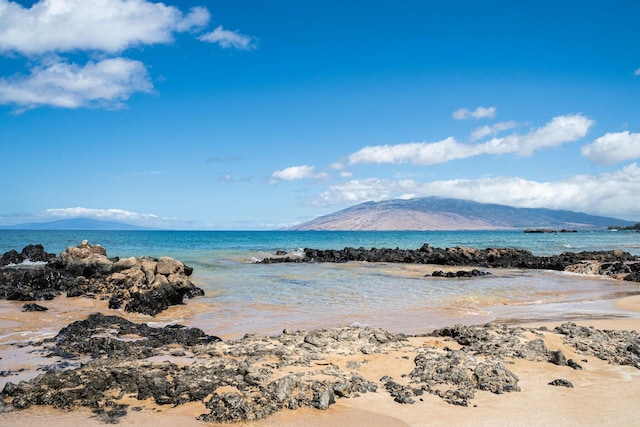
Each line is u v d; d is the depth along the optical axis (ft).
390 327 61.62
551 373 39.11
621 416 30.99
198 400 32.12
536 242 380.99
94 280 89.71
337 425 28.94
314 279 119.14
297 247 304.30
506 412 31.30
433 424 29.32
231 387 33.83
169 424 28.89
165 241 357.00
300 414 30.42
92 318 59.52
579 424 29.71
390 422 29.48
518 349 43.47
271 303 80.59
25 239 354.54
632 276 125.29
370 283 112.16
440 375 37.27
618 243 354.95
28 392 32.50
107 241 339.36
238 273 131.95
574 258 171.94
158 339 51.21
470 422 29.68
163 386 33.68
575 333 50.80
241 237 518.37
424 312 73.05
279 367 37.40
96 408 31.01
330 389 32.65
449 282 118.01
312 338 45.34
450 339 49.37
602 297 93.56
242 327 61.36
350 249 226.38
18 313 65.82
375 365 39.65
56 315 65.82
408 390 34.55
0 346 48.03
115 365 37.70
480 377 36.78
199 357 41.93
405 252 219.20
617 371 40.16
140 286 79.20
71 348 46.78
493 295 94.27
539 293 98.94
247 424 28.99
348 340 46.34
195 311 73.05
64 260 101.81
